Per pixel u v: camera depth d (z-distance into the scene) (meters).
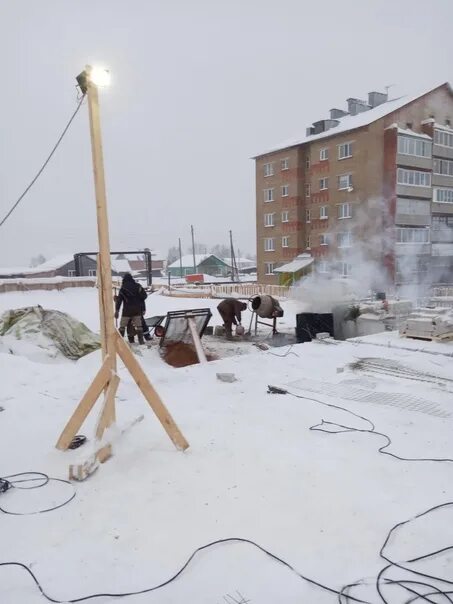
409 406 4.63
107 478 3.15
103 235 3.53
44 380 5.64
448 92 36.66
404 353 7.13
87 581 2.22
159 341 8.26
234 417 4.28
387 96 39.06
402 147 33.91
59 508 2.81
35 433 3.95
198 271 73.44
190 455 3.46
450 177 37.38
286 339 9.64
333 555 2.38
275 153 40.00
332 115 39.50
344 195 34.91
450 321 7.90
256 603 2.09
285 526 2.61
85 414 3.58
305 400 4.81
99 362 6.68
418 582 2.21
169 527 2.61
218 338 9.84
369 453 3.50
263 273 42.28
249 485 3.03
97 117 3.49
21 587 2.18
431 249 35.50
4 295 22.97
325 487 2.99
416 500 2.85
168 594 2.14
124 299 8.34
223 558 2.37
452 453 3.51
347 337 9.79
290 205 39.06
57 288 25.31
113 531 2.59
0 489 2.97
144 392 3.52
